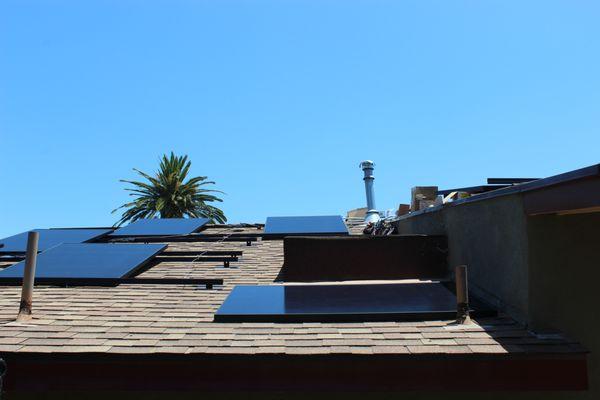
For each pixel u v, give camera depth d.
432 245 8.50
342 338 5.55
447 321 6.02
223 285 8.05
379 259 8.42
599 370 5.61
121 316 6.39
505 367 5.23
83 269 8.34
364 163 19.72
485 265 6.88
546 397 5.75
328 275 8.34
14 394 6.14
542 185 5.35
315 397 5.93
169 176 47.44
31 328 5.91
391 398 5.86
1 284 7.88
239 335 5.70
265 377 5.30
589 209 4.87
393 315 6.10
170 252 9.88
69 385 5.33
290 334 5.71
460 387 5.21
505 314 6.21
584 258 5.76
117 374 5.35
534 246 5.73
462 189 8.20
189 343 5.48
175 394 6.05
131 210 46.91
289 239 8.48
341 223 12.20
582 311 5.68
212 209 50.00
